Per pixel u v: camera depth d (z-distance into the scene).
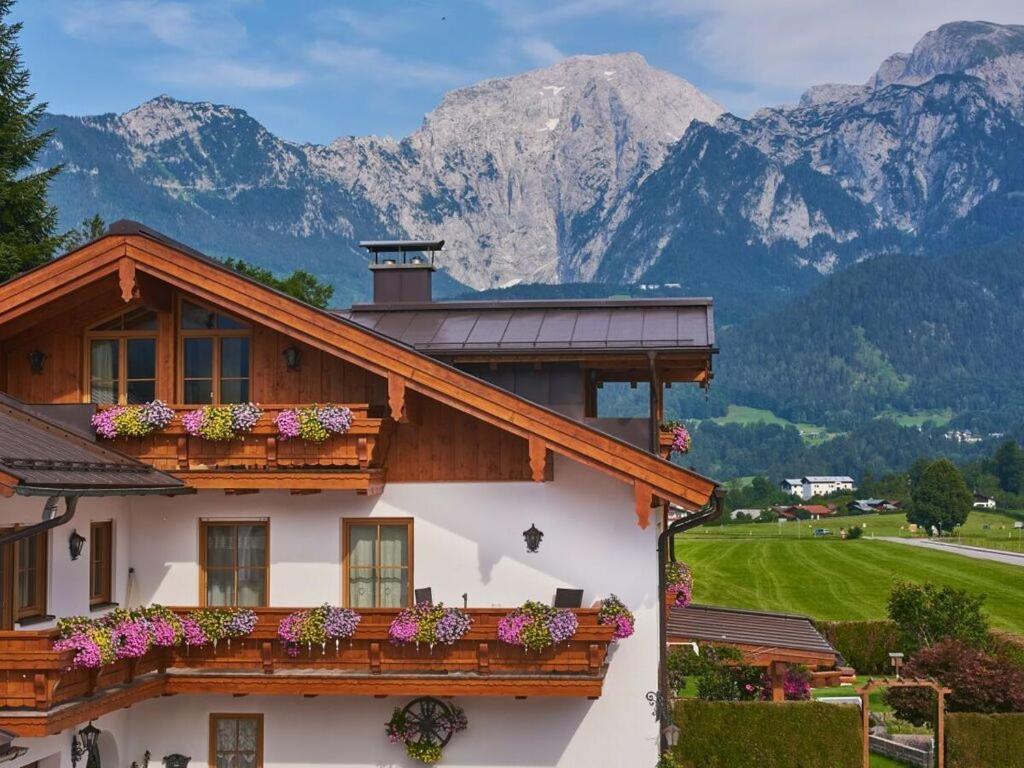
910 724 33.31
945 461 198.50
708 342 23.02
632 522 21.42
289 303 20.20
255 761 21.78
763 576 91.50
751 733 25.12
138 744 21.86
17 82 40.16
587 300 25.34
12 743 18.08
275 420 20.75
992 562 107.38
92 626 18.28
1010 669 31.34
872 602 73.62
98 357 22.14
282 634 20.61
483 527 21.64
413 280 29.61
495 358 23.36
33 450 18.25
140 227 20.39
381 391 21.75
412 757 21.42
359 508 21.86
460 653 20.66
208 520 22.16
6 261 37.09
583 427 19.81
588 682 20.19
